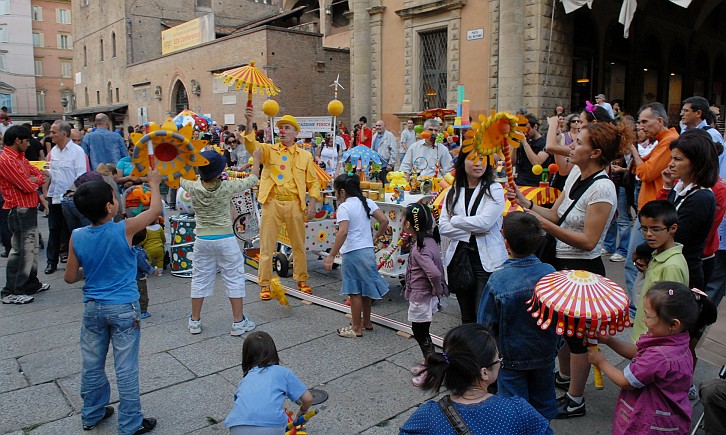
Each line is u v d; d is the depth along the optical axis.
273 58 21.75
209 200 5.21
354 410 3.96
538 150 6.54
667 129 4.59
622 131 3.69
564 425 3.72
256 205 8.48
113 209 3.67
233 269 5.37
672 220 3.38
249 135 6.19
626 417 2.92
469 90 16.03
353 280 5.20
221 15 35.75
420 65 17.64
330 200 7.86
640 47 18.45
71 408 4.07
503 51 14.48
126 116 34.88
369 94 19.22
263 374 3.14
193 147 3.61
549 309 2.65
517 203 4.03
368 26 18.86
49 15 61.53
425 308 4.46
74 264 3.65
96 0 37.38
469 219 4.05
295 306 6.30
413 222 4.44
